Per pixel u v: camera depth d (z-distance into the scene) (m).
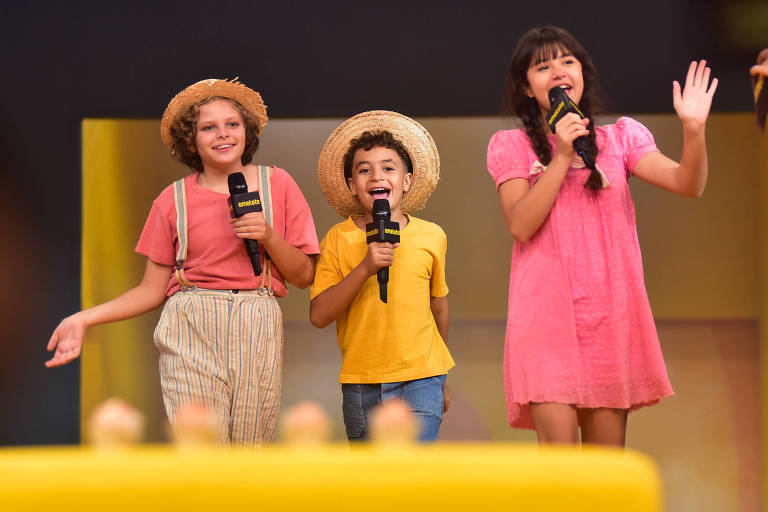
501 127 9.20
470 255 9.45
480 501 2.21
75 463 2.21
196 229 6.52
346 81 9.09
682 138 9.12
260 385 6.37
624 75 8.97
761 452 9.37
